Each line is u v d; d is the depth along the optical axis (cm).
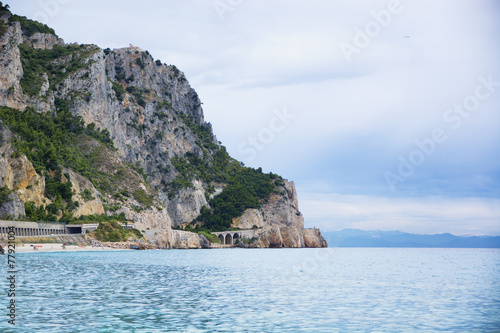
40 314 5178
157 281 8519
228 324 4934
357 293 7519
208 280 8981
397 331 4797
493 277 10912
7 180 18150
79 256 14738
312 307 6041
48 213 19775
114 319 5034
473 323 5206
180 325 4834
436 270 13462
